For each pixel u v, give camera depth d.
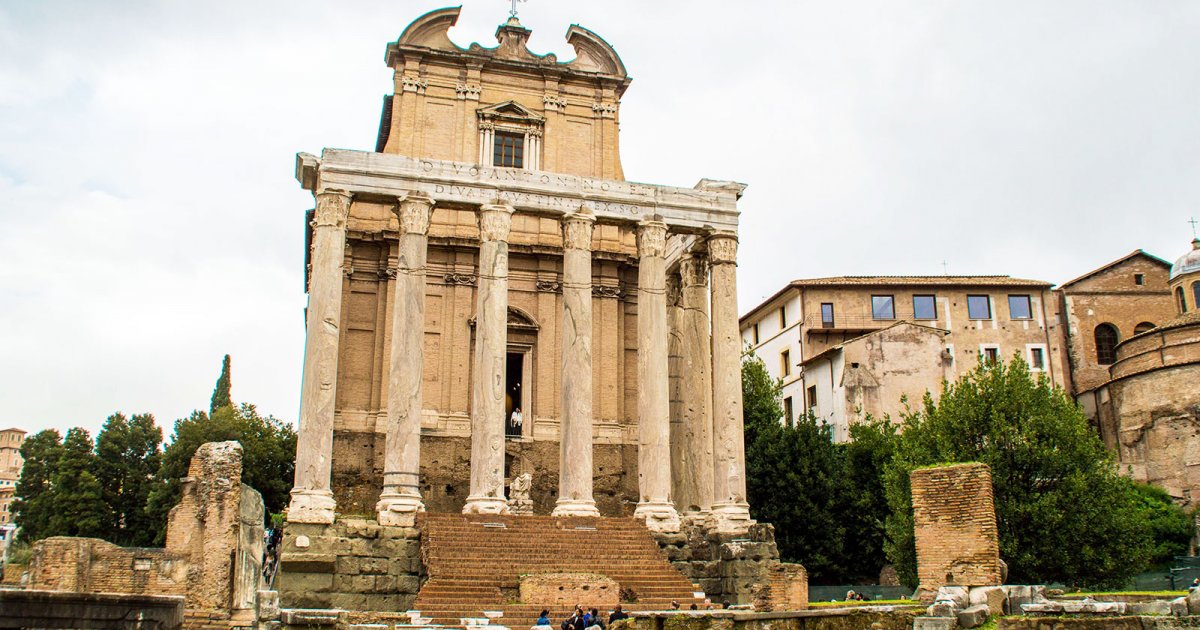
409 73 47.59
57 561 34.12
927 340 65.31
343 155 38.91
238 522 35.16
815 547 51.03
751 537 38.09
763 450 53.22
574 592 30.72
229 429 72.00
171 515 36.09
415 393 37.12
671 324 47.34
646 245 41.66
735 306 42.31
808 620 20.52
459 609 29.50
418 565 34.28
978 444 40.06
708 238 43.22
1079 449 38.50
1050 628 17.55
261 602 25.55
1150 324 73.25
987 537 20.64
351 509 42.16
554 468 45.03
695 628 21.55
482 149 47.69
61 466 72.56
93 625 11.67
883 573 51.25
